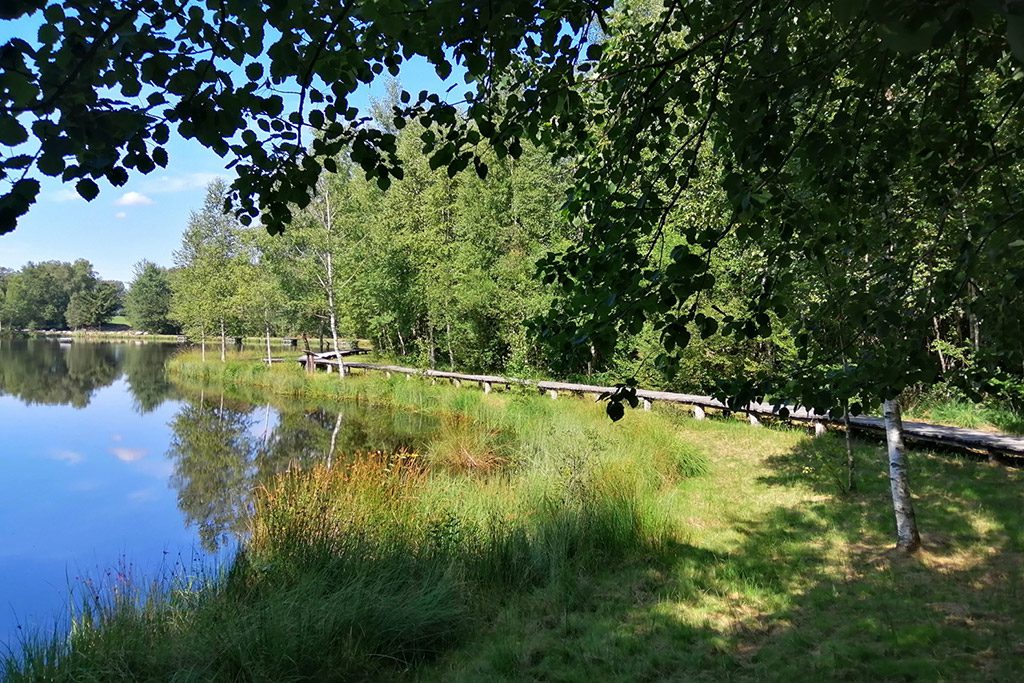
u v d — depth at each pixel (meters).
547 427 11.18
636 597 4.91
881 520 6.34
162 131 1.52
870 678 3.46
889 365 2.45
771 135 2.09
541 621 4.66
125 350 54.94
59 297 93.88
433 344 23.78
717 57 2.53
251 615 4.31
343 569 5.09
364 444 13.68
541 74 2.62
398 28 1.82
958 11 0.88
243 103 1.64
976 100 3.19
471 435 11.46
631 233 2.39
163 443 14.76
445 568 5.22
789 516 6.70
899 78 2.56
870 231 3.40
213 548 7.80
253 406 20.27
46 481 11.47
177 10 1.60
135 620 4.45
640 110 2.77
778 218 2.64
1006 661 3.47
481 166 2.40
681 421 12.14
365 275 22.86
